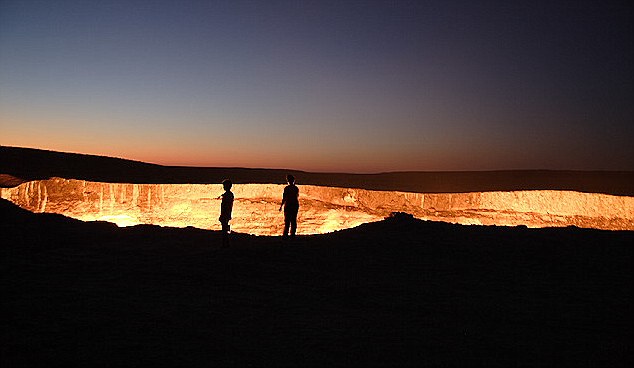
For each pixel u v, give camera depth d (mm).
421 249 10836
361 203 30750
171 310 6492
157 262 9828
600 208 29922
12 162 31953
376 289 7844
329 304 6984
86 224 14422
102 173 33938
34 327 5641
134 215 26281
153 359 4719
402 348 5145
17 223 13359
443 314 6508
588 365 4719
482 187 36312
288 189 12547
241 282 8305
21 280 8031
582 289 7852
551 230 12719
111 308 6500
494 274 8883
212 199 28125
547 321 6203
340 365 4648
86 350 4934
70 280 8148
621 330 5859
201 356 4820
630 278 8547
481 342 5371
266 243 11883
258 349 5051
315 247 11242
